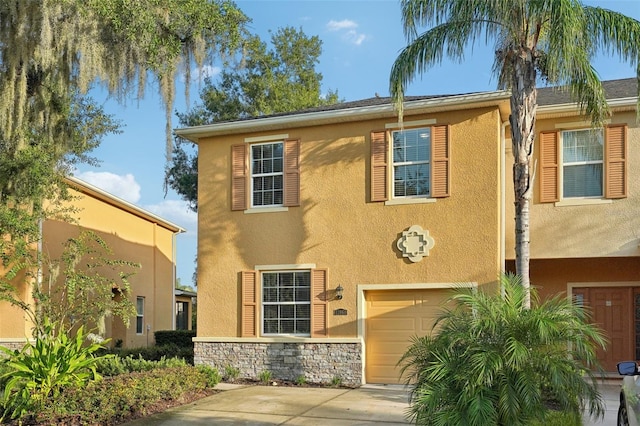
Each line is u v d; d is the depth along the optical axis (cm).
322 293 1467
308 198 1505
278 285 1520
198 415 1078
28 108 1559
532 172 1361
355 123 1484
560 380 722
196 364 1530
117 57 1433
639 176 1431
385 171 1447
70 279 1593
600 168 1472
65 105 1609
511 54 1262
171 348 1866
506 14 1181
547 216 1491
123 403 1052
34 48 1462
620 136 1450
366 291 1452
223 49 1482
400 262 1414
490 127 1377
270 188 1558
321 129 1514
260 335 1511
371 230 1445
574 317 778
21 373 1045
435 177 1405
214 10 1434
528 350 746
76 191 1881
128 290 1703
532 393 718
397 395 1261
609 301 1574
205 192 1603
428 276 1389
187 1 1395
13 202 1552
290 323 1499
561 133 1506
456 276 1368
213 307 1558
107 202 2144
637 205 1427
